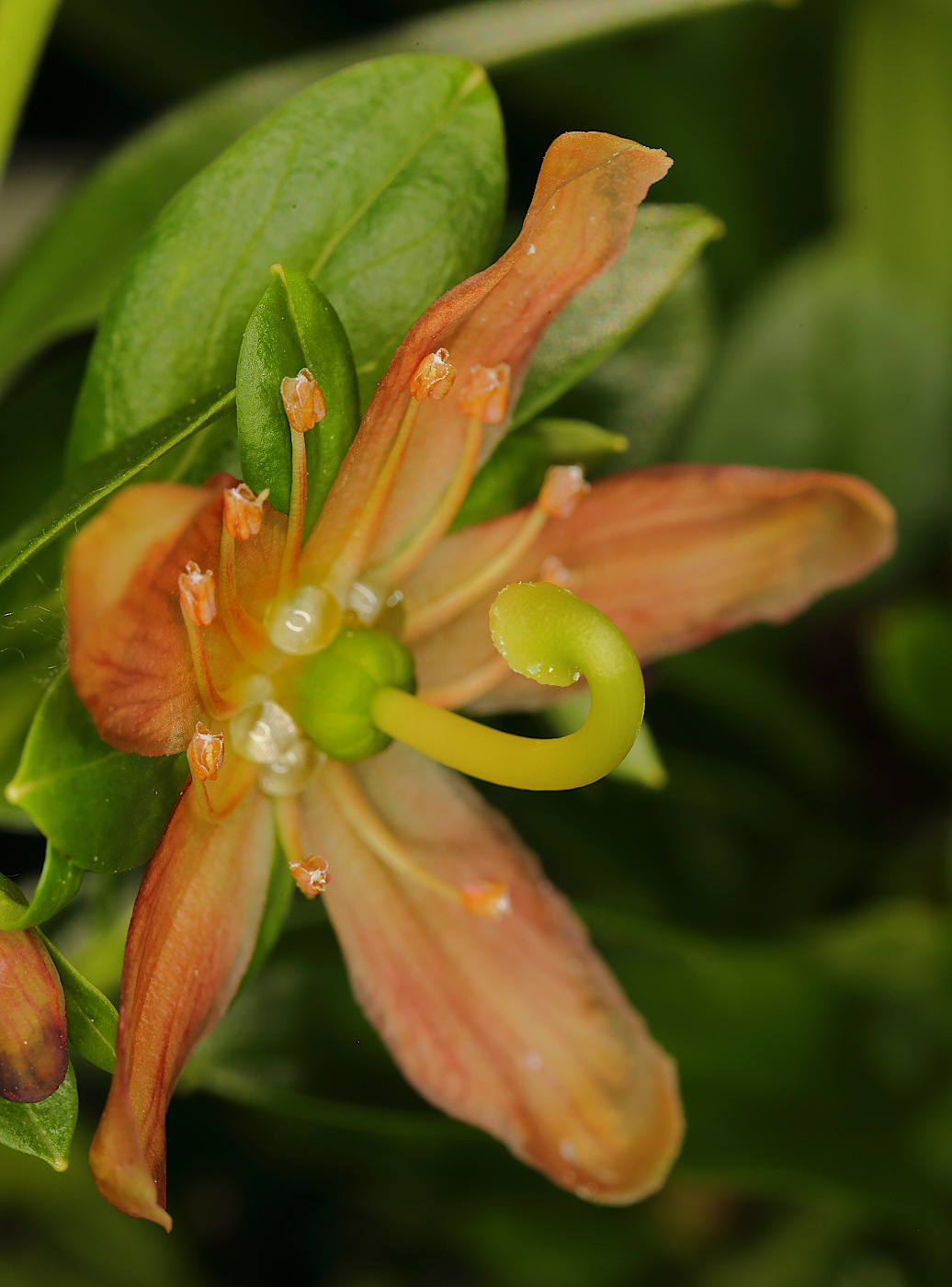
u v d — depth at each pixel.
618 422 0.10
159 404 0.08
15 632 0.08
